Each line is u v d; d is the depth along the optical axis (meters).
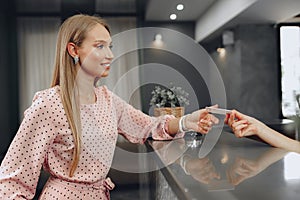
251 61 2.53
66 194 0.82
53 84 0.85
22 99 2.75
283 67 2.52
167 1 2.67
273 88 2.51
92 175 0.85
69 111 0.79
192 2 2.65
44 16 2.75
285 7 2.29
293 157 1.03
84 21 0.82
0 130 2.71
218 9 2.59
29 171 0.79
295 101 2.48
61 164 0.82
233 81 2.55
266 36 2.51
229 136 1.61
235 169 0.89
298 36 2.49
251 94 2.53
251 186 0.72
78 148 0.81
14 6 2.73
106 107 0.92
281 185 0.72
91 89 0.86
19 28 2.74
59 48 0.83
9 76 2.74
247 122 1.20
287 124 2.35
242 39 2.53
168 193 1.14
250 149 1.22
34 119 0.78
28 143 0.78
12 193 0.77
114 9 2.72
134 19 2.71
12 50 2.75
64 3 2.74
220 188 0.71
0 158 2.66
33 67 2.76
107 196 0.93
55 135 0.79
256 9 2.37
